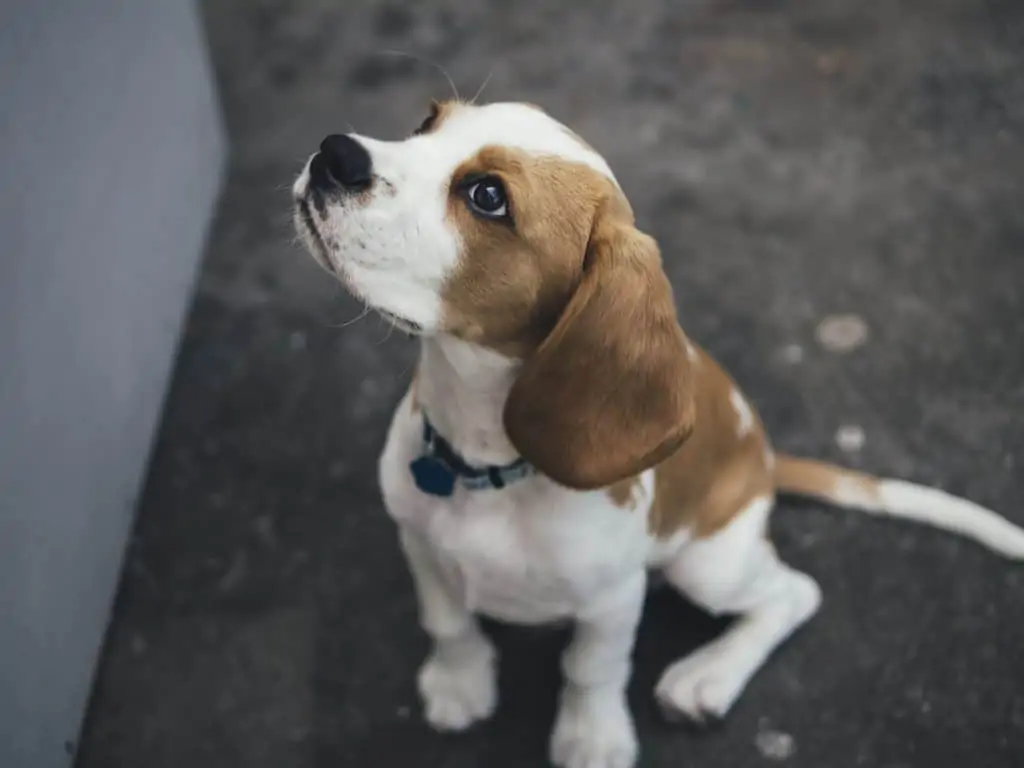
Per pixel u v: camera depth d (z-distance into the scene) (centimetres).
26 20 85
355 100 129
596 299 70
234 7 138
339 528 101
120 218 99
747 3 138
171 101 109
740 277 115
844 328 112
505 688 94
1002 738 92
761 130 126
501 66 132
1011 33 135
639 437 73
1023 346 110
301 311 113
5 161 82
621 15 137
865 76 130
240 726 93
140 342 102
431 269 70
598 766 90
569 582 79
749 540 89
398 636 96
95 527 93
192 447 105
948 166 123
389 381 109
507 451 76
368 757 92
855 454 105
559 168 70
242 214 120
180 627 97
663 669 95
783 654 95
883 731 92
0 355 81
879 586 98
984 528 96
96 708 93
